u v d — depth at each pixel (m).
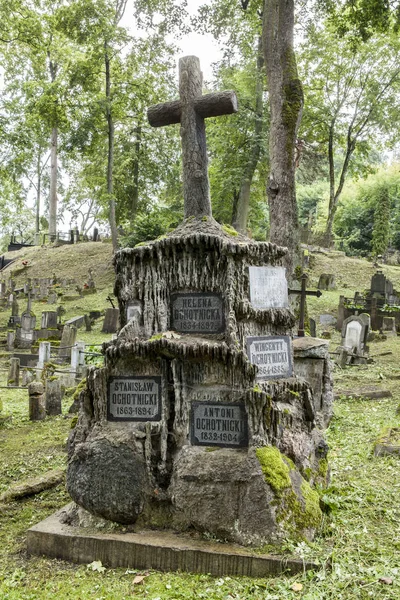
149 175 36.16
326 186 60.06
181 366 4.48
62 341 16.61
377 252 41.56
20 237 67.31
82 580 3.87
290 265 13.51
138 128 34.94
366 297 25.50
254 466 4.09
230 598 3.49
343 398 10.44
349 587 3.54
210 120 26.62
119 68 30.97
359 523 4.47
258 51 25.55
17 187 34.41
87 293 29.81
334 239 44.44
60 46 27.52
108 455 4.41
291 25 14.30
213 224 4.87
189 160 5.21
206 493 4.16
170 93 31.95
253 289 4.70
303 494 4.23
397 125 33.91
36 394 9.68
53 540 4.25
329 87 33.56
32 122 23.44
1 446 7.80
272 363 4.81
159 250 4.71
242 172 26.53
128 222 35.97
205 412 4.42
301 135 33.97
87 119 29.91
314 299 25.78
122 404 4.62
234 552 3.86
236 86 25.91
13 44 23.42
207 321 4.61
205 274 4.61
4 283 32.69
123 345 4.55
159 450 4.45
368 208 50.88
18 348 20.64
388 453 6.54
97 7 27.66
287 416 4.52
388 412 9.21
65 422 9.32
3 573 4.02
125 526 4.36
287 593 3.47
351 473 5.86
